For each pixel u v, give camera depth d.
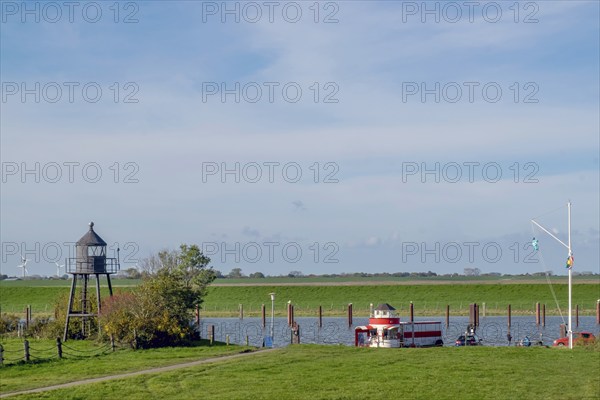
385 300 187.75
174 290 74.44
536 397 41.31
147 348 68.25
